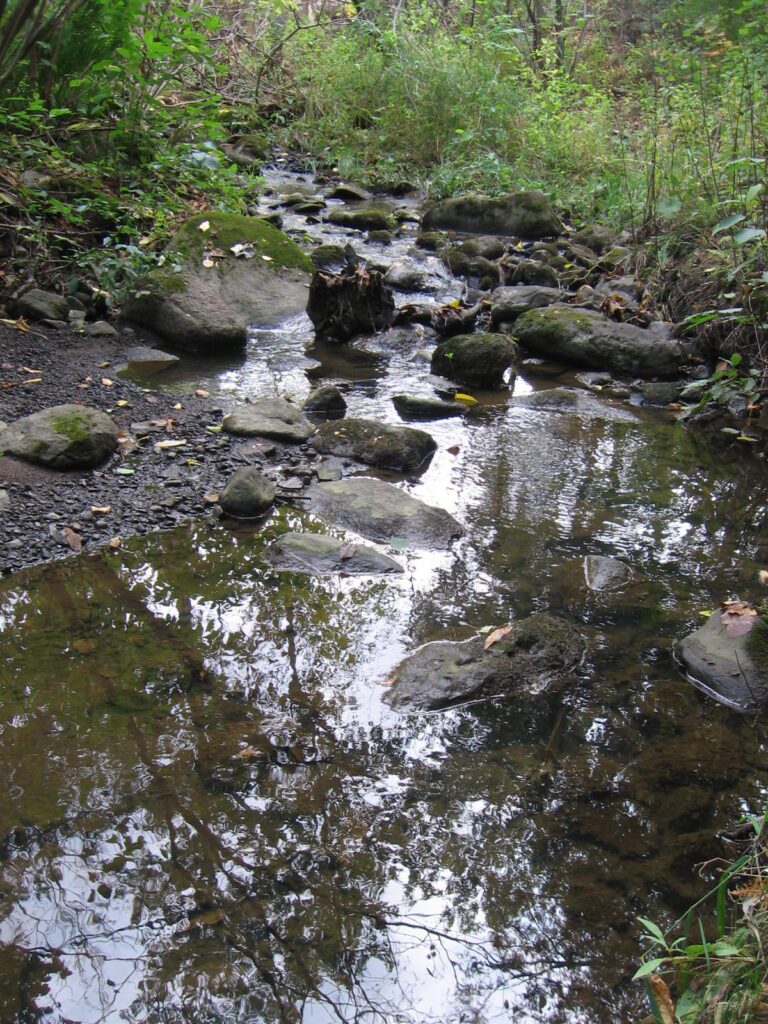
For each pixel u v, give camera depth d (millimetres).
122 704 2576
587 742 2518
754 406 4828
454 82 10438
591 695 2703
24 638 2842
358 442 4152
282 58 12258
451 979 1858
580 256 7184
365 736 2500
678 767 2438
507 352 5082
